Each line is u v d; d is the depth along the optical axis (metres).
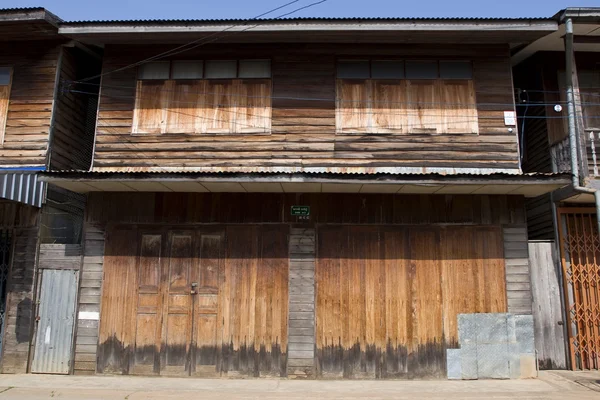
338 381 8.08
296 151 8.84
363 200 8.71
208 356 8.37
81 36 8.84
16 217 8.93
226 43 9.16
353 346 8.30
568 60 8.48
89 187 8.54
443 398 6.96
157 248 8.75
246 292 8.52
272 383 7.89
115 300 8.62
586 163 8.26
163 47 9.25
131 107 9.16
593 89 9.62
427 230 8.62
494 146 8.77
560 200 8.79
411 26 8.35
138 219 8.84
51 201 9.15
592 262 8.83
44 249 8.81
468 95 8.98
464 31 8.40
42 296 8.69
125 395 7.12
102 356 8.45
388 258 8.55
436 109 8.95
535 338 8.50
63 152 9.53
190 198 8.86
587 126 9.48
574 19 8.36
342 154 8.80
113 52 9.33
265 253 8.62
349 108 8.98
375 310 8.40
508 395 7.11
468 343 8.29
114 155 8.98
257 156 8.85
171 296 8.59
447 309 8.40
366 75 9.10
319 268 8.53
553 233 8.96
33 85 9.39
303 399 6.92
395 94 9.02
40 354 8.51
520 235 8.60
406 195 8.73
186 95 9.16
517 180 7.64
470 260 8.53
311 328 8.36
